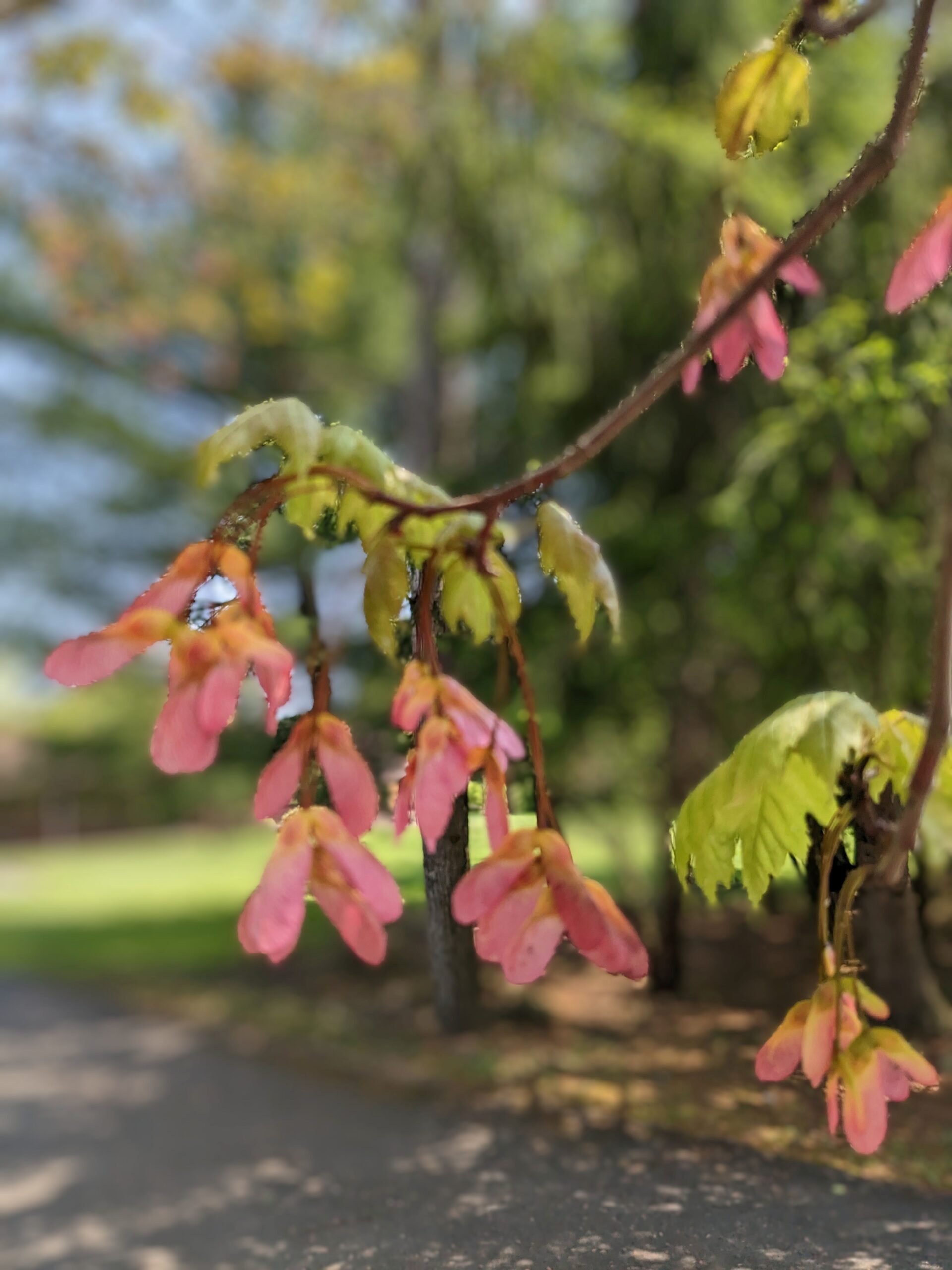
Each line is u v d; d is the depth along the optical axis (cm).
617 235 473
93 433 1149
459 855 100
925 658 351
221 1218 210
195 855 2444
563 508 91
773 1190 122
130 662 74
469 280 616
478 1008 294
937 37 318
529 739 81
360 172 759
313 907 90
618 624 89
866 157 92
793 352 261
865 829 94
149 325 876
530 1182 141
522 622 375
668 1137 146
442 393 846
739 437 389
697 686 455
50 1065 609
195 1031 643
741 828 96
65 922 1375
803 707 95
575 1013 298
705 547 433
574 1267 107
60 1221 312
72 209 814
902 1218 112
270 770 78
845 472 352
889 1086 84
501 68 507
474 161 526
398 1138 239
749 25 412
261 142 887
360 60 643
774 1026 211
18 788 3509
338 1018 517
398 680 119
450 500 91
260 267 866
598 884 75
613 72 498
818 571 356
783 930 348
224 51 709
